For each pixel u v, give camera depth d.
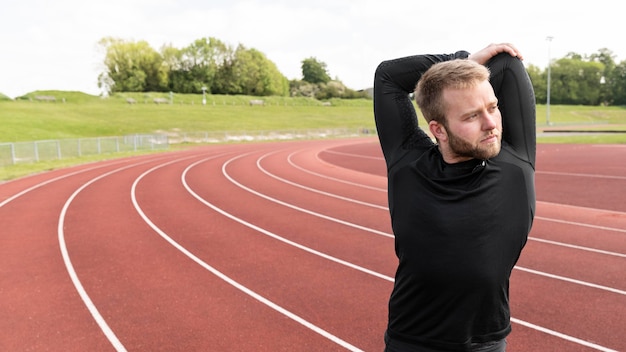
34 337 4.97
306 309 5.52
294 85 117.50
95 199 13.54
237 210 11.64
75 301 5.94
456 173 1.47
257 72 97.50
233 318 5.32
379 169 20.19
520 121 1.57
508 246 1.43
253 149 35.06
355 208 11.68
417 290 1.47
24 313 5.59
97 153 29.80
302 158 26.41
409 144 1.66
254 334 4.92
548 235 8.49
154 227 9.95
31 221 10.69
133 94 78.56
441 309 1.44
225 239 8.84
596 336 4.62
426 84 1.45
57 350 4.68
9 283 6.63
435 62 1.68
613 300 5.48
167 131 51.91
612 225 9.15
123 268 7.23
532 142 1.58
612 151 23.80
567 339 4.58
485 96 1.36
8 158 22.59
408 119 1.69
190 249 8.21
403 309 1.53
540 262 6.95
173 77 92.12
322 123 66.06
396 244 1.56
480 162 1.47
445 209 1.43
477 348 1.47
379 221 10.17
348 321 5.17
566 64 112.31
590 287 5.91
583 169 17.16
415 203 1.49
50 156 25.77
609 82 111.81
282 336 4.86
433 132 1.49
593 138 32.62
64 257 7.87
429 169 1.52
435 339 1.47
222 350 4.60
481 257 1.38
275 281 6.49
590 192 12.84
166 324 5.21
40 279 6.78
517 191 1.46
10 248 8.46
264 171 20.16
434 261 1.42
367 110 84.69
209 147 38.03
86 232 9.59
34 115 51.47
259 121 63.97
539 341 4.56
